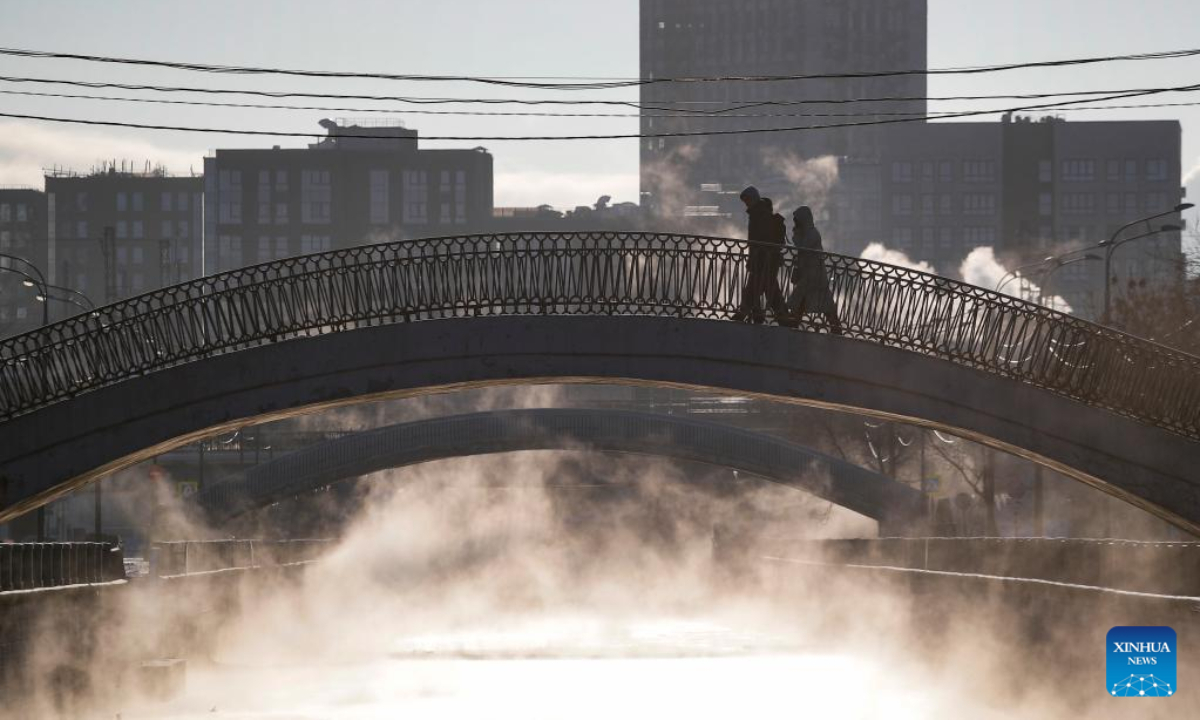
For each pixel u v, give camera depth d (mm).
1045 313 53781
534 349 54844
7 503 55031
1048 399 53656
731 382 54562
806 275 54250
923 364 54000
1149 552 42875
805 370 54250
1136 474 53406
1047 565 50562
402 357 54938
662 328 54625
